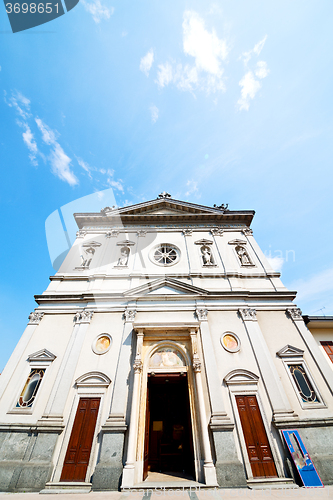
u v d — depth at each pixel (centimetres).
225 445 909
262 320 1285
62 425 952
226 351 1160
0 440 935
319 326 1338
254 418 984
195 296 1334
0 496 774
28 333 1234
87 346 1181
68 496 764
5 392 1052
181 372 1116
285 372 1106
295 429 941
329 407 1002
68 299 1357
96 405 1016
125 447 927
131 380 1066
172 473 1083
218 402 1002
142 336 1177
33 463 882
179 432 1288
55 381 1077
